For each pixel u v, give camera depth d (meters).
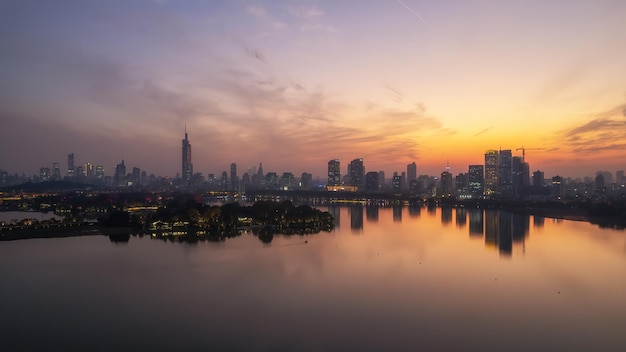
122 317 168.25
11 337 150.12
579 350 139.62
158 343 144.62
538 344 144.00
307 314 169.88
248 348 140.62
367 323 161.12
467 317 167.25
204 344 143.62
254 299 188.38
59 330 156.00
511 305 181.00
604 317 167.75
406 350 139.25
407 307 178.00
